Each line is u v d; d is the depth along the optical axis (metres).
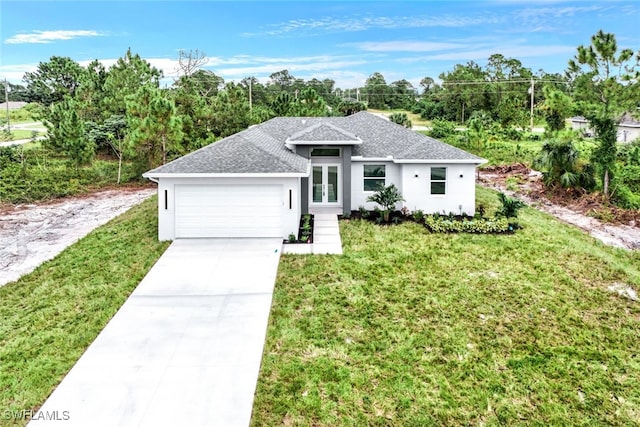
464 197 18.98
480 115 59.47
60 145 28.33
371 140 21.19
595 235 17.17
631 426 7.17
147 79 41.25
